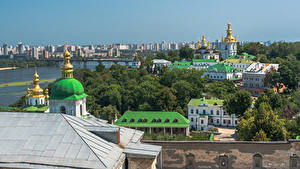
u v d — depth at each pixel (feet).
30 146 125.90
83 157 119.34
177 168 182.09
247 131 281.95
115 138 137.69
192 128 476.95
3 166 119.55
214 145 179.52
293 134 303.68
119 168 126.11
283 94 617.62
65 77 270.46
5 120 139.95
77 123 140.87
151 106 554.87
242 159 178.19
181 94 582.76
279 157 175.32
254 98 618.85
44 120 138.10
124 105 578.66
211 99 503.20
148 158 134.62
